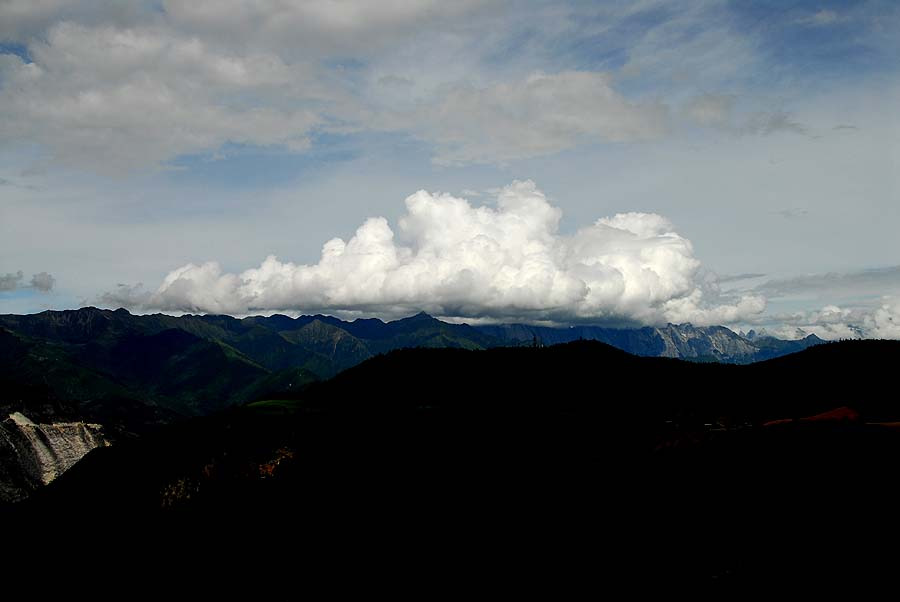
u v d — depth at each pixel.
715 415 170.62
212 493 143.88
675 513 97.94
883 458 93.38
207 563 127.62
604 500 109.31
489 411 173.38
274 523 133.50
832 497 87.62
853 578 71.62
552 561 99.44
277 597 115.94
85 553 136.25
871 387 179.50
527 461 133.12
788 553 79.75
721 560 83.75
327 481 141.50
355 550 121.25
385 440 153.25
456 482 131.75
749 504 93.00
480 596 99.12
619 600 84.62
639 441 129.00
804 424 112.94
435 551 114.06
